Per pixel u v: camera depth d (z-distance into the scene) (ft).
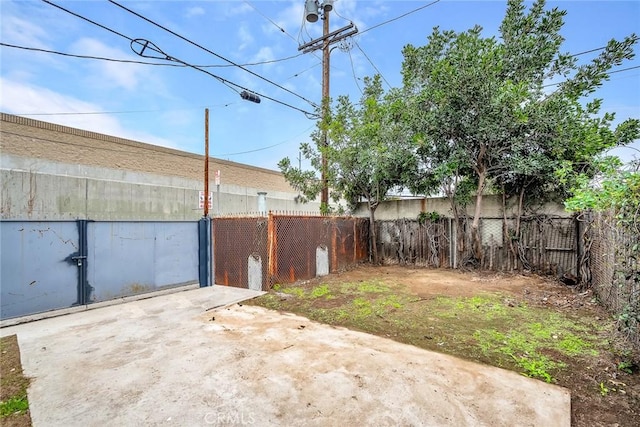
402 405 6.67
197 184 43.60
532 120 19.71
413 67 25.75
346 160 25.99
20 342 10.87
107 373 8.39
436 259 26.58
